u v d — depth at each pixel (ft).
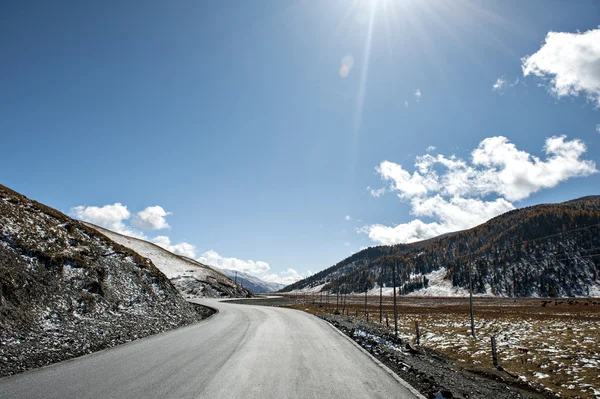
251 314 95.61
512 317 138.92
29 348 32.07
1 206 59.47
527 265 628.28
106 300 58.85
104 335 42.47
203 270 336.49
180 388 21.04
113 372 25.00
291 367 28.78
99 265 68.80
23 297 42.57
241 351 35.73
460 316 146.61
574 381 40.81
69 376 23.70
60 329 40.50
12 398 18.75
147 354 32.65
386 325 101.09
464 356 57.98
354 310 188.96
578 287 533.14
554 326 96.78
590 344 63.77
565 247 649.20
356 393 21.72
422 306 266.77
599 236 645.51
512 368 48.73
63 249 62.34
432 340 76.18
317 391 21.77
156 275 90.99
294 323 72.69
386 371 28.99
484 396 28.37
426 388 24.99
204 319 78.89
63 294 50.60
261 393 20.71
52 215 73.97
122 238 353.51
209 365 28.14
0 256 45.85
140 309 64.75
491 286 600.39
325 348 40.81
